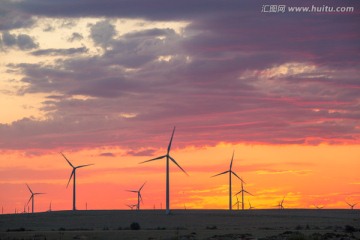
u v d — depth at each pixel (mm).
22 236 135750
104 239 128500
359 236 136125
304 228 174875
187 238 128625
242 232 151625
